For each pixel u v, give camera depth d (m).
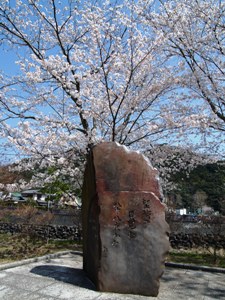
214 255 8.83
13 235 13.27
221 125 9.25
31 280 5.20
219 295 5.01
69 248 10.07
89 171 5.46
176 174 11.32
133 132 9.15
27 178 10.30
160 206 4.93
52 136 8.12
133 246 4.81
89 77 8.30
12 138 7.75
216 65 9.30
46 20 10.06
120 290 4.69
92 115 8.45
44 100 8.77
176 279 6.00
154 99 8.92
